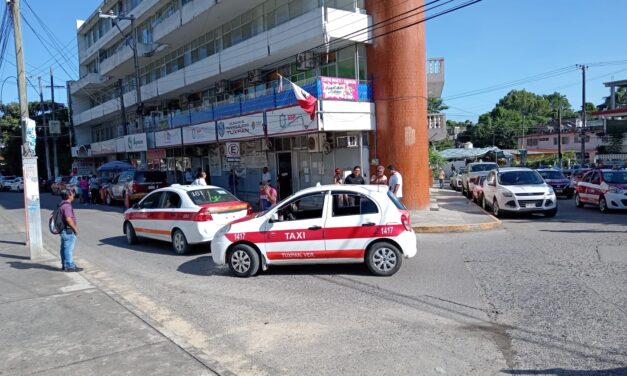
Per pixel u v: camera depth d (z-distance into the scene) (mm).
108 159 48094
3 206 27969
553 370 4223
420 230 12617
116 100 38094
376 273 7824
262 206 14742
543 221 14102
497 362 4430
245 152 24125
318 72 19203
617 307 5777
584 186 17594
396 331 5312
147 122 29781
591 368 4230
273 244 8102
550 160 50312
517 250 9547
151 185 22141
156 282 8117
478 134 75750
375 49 16781
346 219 7906
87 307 6508
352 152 17891
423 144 16766
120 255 10898
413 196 16562
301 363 4570
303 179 20500
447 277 7586
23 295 7258
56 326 5770
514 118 77312
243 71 22812
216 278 8234
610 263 8031
